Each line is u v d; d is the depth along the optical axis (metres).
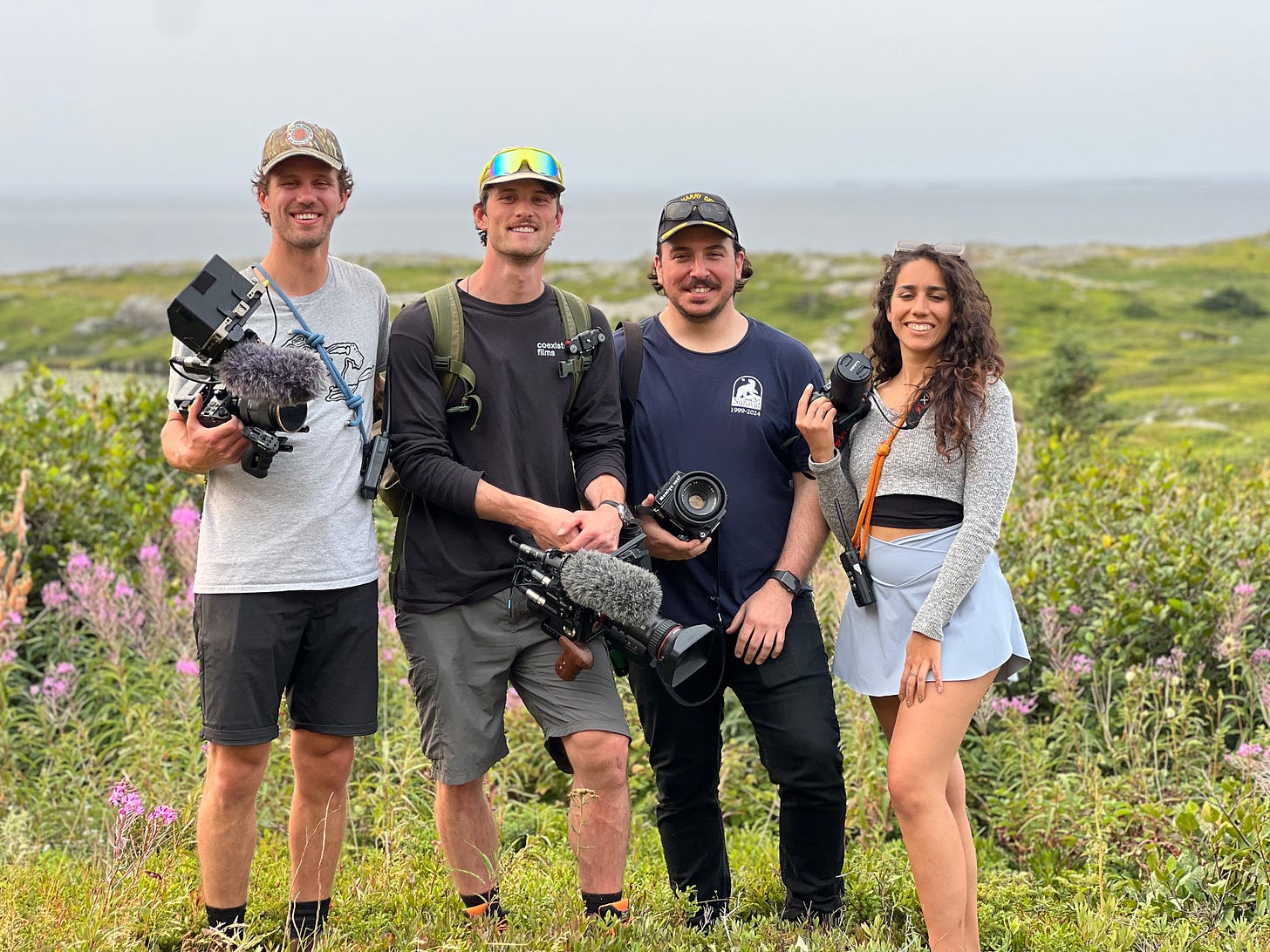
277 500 3.64
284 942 3.77
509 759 5.47
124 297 33.12
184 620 5.92
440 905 4.02
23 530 6.04
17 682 5.89
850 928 4.10
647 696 4.15
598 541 3.73
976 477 3.67
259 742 3.64
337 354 3.77
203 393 3.50
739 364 4.16
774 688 4.04
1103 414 11.91
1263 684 5.14
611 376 4.06
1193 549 6.15
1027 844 4.84
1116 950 3.80
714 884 4.25
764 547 4.14
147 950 3.75
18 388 8.45
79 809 4.89
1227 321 23.95
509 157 3.79
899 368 4.06
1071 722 5.29
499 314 3.91
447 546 3.90
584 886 3.87
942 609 3.62
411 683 4.02
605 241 111.94
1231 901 4.14
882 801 4.96
